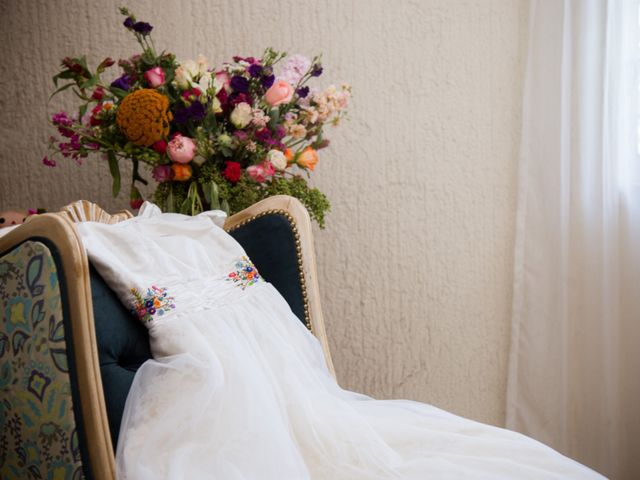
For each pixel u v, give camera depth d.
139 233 1.21
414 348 2.10
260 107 1.49
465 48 2.04
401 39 1.98
